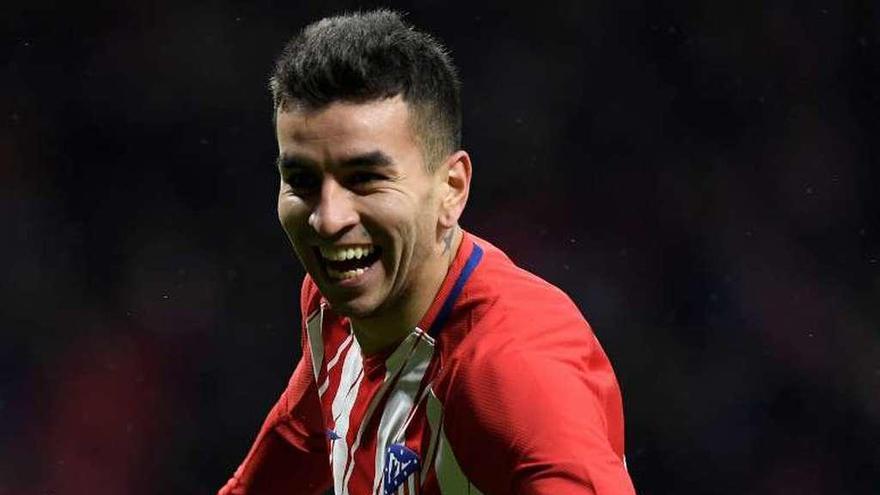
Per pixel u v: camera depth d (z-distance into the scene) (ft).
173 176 135.74
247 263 133.49
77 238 132.26
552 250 134.82
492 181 136.67
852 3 137.08
